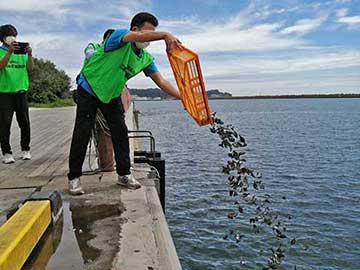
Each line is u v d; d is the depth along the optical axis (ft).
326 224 33.83
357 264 26.89
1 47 18.78
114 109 13.42
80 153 12.92
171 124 147.23
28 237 8.17
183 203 38.22
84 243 9.13
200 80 10.98
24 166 18.35
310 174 54.19
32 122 47.32
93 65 12.64
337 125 146.00
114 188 13.70
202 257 26.61
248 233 28.78
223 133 11.53
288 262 26.03
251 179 26.81
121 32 11.98
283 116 212.84
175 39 11.35
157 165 22.53
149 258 8.36
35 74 169.58
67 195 12.94
